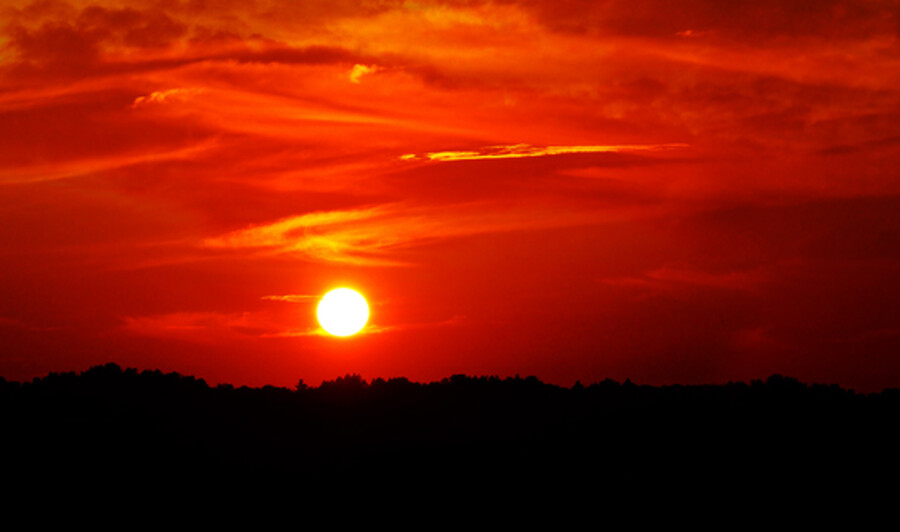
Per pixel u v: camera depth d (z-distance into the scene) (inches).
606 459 2819.9
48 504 2554.1
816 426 2955.2
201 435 3024.1
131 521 2522.1
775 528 2448.3
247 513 2586.1
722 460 2773.1
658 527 2470.5
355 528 2519.7
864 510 2502.5
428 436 3048.7
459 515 2571.4
